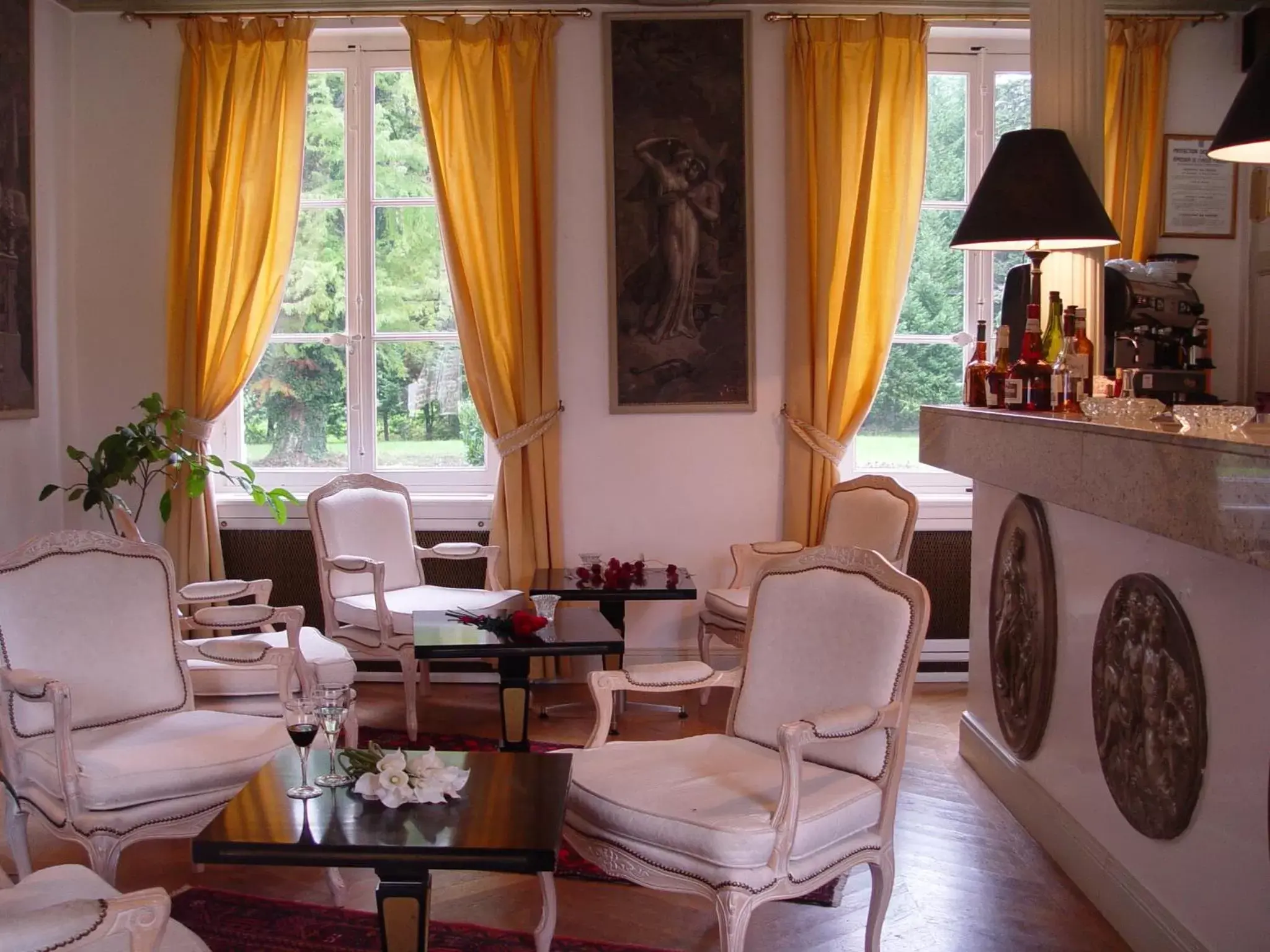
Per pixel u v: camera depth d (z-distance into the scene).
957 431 3.86
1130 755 2.75
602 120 5.30
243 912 2.93
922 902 3.02
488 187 5.23
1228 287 5.46
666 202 5.29
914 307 5.61
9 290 4.79
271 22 5.21
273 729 3.07
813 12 5.27
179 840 3.45
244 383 5.32
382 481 5.08
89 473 4.85
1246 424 2.34
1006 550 3.73
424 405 5.56
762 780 2.63
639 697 5.15
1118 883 2.83
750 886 2.34
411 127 5.47
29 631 3.03
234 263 5.23
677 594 4.52
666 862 2.43
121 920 1.66
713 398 5.35
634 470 5.39
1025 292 4.17
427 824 2.18
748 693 2.96
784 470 5.37
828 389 5.29
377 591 4.46
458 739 4.47
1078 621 3.15
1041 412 3.44
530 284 5.20
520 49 5.20
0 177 4.70
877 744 2.66
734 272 5.32
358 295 5.50
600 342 5.36
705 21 5.25
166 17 5.26
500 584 5.27
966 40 5.47
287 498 5.17
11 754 2.93
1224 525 2.05
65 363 5.32
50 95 5.16
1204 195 5.41
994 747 3.88
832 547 2.91
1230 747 2.30
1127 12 5.35
